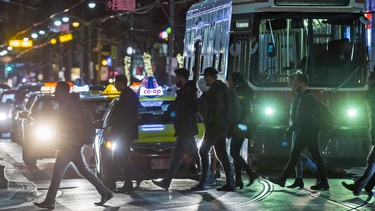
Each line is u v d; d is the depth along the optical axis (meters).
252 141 36.56
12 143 67.38
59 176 28.88
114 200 30.89
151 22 118.62
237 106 32.47
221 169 41.53
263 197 31.09
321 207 28.38
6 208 29.14
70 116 28.75
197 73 43.69
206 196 31.61
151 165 33.34
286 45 36.69
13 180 37.84
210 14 41.62
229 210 27.95
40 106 46.75
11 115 69.56
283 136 36.34
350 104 36.47
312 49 36.53
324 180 32.78
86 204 30.03
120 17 111.62
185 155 33.59
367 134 36.50
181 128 32.19
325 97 36.41
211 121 32.31
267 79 36.69
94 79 154.12
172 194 32.34
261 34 36.72
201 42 43.34
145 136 33.62
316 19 36.56
